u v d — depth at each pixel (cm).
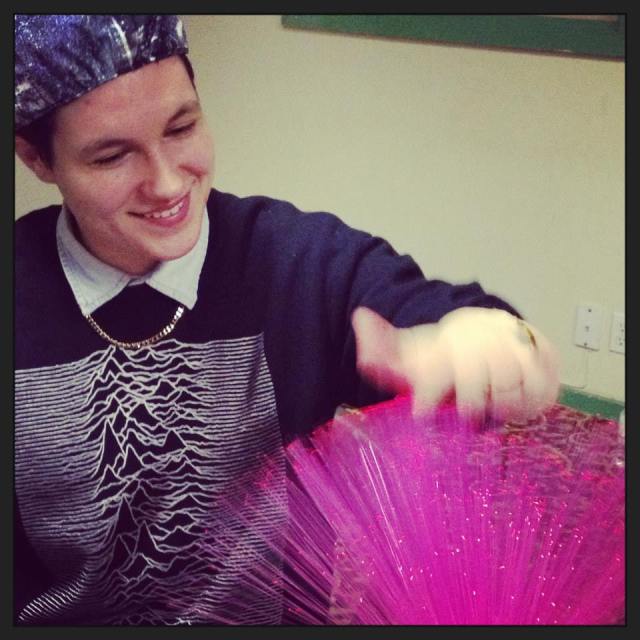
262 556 105
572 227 105
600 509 101
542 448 104
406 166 105
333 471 105
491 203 105
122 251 93
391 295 103
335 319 103
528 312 109
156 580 104
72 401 96
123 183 90
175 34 87
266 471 105
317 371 104
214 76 100
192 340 99
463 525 103
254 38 99
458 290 106
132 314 96
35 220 92
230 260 99
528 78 101
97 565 102
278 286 102
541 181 104
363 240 104
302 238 103
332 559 105
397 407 104
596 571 99
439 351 102
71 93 84
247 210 101
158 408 99
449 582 101
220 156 102
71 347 96
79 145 87
